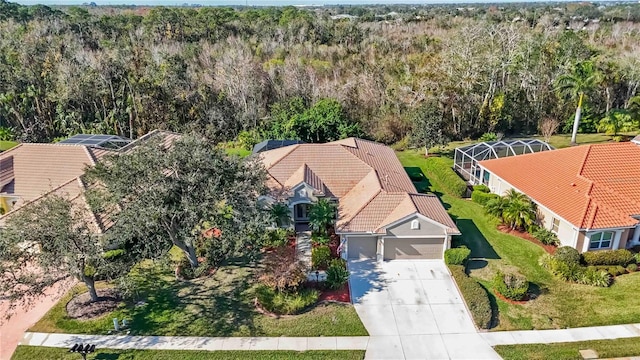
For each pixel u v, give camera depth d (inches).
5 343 912.3
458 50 2288.4
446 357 879.1
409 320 979.9
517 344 908.0
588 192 1257.4
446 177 1685.5
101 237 973.2
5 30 2837.1
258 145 1866.4
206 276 1138.0
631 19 5536.4
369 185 1341.0
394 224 1159.6
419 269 1167.6
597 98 2529.5
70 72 2214.6
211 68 2603.3
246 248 1089.4
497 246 1268.5
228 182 1025.5
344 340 924.0
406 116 2218.3
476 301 1000.2
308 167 1427.2
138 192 968.9
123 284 958.4
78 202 1202.6
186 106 2308.1
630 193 1278.3
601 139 2236.7
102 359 869.8
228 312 1004.6
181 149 1008.2
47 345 907.4
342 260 1167.6
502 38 2399.1
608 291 1067.3
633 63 2630.4
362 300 1046.4
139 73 2223.2
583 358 866.8
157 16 3531.0
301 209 1391.5
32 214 951.0
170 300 1045.8
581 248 1184.8
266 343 913.5
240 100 2381.9
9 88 2201.0
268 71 2571.4
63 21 3373.5
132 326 959.0
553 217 1272.1
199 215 983.6
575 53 2566.4
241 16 3993.6
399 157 2036.2
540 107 2429.9
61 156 1467.8
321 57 3029.0
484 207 1453.0
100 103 2290.8
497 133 2321.6
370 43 3339.1
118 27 3496.6
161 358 871.7
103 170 1003.9
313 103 2353.6
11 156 1478.8
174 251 1262.3
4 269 882.1
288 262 1093.8
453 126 2290.8
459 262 1159.0
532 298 1047.6
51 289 1080.2
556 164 1432.1
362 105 2404.0
